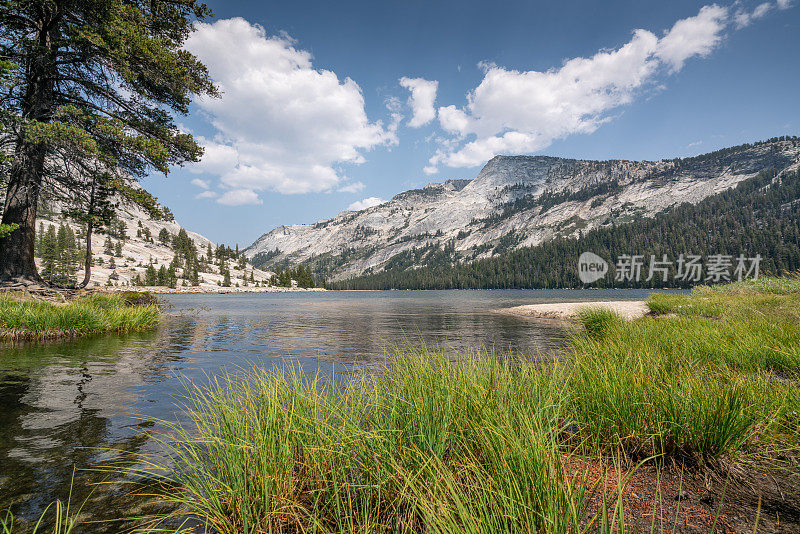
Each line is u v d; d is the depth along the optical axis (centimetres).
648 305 1919
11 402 515
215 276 15088
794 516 197
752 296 1466
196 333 1405
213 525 233
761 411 287
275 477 249
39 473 317
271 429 276
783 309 1044
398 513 231
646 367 425
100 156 1586
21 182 1602
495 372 396
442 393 333
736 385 315
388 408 332
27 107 1625
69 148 1518
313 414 303
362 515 228
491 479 212
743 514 202
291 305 4384
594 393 343
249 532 229
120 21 1575
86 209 1972
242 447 255
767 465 262
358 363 791
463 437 286
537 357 639
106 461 340
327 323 1980
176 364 788
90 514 258
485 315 2608
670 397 306
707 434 267
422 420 292
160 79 1800
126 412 473
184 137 1931
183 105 2019
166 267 14075
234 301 5719
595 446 301
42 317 1102
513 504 184
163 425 429
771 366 495
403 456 264
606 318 1104
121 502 273
